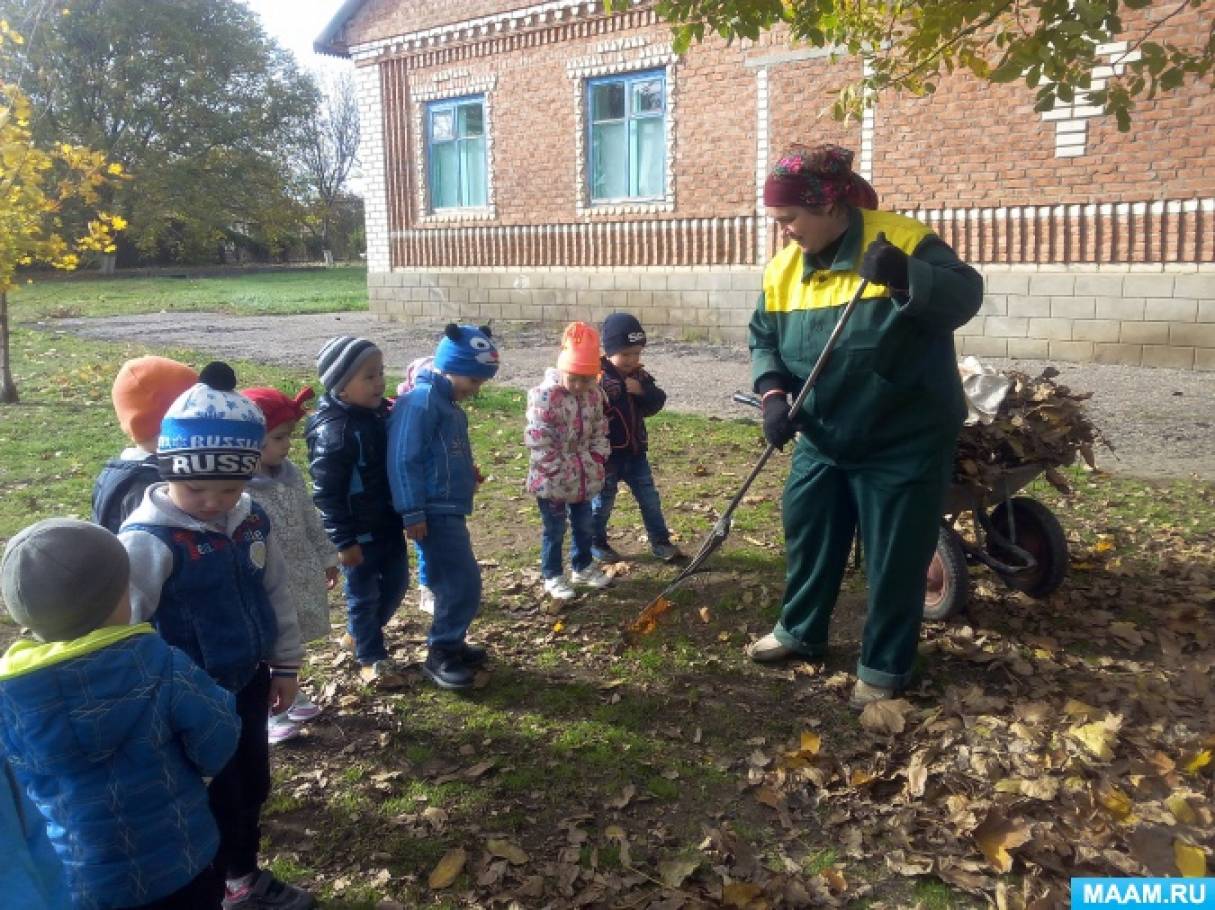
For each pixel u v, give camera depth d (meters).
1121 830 3.27
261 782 3.02
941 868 3.13
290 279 35.56
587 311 16.88
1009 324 12.62
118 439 9.20
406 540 4.48
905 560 4.00
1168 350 11.63
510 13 16.73
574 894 3.09
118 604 2.24
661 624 4.98
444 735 4.01
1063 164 11.98
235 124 45.00
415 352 14.96
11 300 25.69
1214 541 5.83
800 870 3.17
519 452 8.62
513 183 17.44
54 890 2.10
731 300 15.21
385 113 18.88
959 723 3.95
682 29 5.58
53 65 38.81
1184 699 4.09
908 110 12.97
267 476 3.62
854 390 3.94
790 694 4.28
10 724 2.17
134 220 42.12
